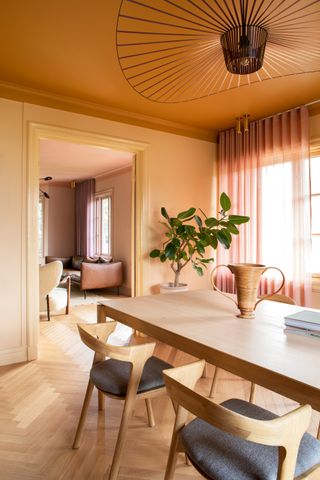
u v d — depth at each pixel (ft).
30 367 9.92
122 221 23.08
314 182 12.25
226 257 14.53
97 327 6.08
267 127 12.82
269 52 6.41
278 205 12.44
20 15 7.14
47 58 8.82
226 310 6.58
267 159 12.83
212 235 12.75
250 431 2.97
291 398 3.49
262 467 3.42
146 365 5.99
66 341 12.33
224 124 13.89
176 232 12.94
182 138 14.07
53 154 19.34
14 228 10.23
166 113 12.65
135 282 13.26
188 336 4.88
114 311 6.74
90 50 8.43
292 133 11.91
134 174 13.29
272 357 4.05
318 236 12.11
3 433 6.61
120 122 12.41
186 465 5.74
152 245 13.35
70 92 10.80
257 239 13.00
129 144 12.62
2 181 10.05
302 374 3.56
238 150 13.88
